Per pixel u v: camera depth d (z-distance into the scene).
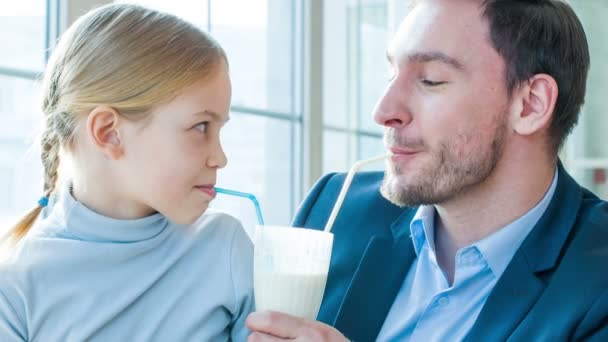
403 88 1.33
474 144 1.31
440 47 1.31
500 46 1.31
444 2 1.33
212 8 2.77
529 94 1.33
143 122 1.21
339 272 1.49
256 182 3.14
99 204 1.26
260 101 3.14
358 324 1.40
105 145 1.22
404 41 1.35
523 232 1.33
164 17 1.29
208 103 1.23
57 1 1.94
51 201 1.77
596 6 4.11
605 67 4.10
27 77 1.97
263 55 3.13
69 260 1.22
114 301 1.23
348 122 3.64
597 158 4.09
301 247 1.16
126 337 1.24
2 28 1.93
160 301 1.27
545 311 1.20
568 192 1.37
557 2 1.39
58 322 1.21
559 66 1.34
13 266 1.21
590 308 1.17
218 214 1.40
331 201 1.62
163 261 1.29
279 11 3.21
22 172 2.00
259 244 1.18
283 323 1.11
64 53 1.29
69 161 1.29
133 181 1.23
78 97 1.23
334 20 3.51
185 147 1.21
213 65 1.25
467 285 1.33
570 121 1.40
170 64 1.21
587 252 1.25
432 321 1.34
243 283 1.32
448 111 1.30
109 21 1.27
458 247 1.42
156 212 1.29
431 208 1.44
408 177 1.33
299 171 3.37
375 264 1.45
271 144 3.22
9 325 1.19
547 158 1.36
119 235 1.25
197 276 1.30
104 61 1.23
